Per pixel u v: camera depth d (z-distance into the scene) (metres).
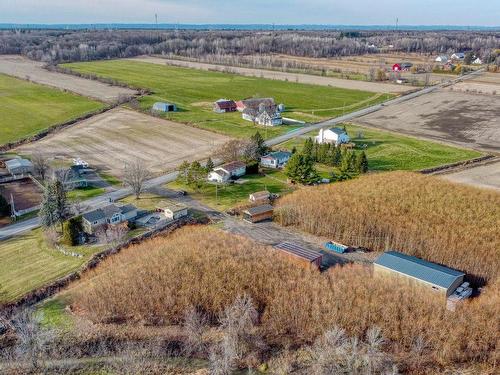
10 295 52.22
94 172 91.06
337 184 79.50
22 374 41.66
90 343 45.44
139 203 76.62
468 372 41.56
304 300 49.28
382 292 49.81
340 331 43.59
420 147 106.94
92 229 65.94
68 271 57.25
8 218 71.75
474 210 67.44
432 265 54.44
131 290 51.47
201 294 50.88
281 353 44.53
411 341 44.69
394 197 71.94
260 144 95.75
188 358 43.84
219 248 58.84
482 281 56.31
